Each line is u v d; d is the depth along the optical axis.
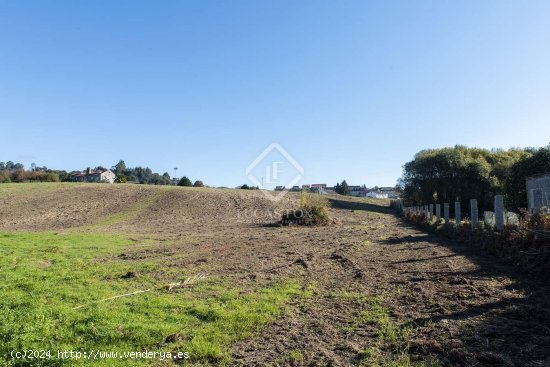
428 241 15.25
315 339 5.06
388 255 11.81
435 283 7.57
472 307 5.81
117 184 57.28
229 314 6.00
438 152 48.53
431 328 5.04
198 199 44.81
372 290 7.41
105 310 6.30
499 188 41.72
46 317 5.91
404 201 51.00
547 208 9.96
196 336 5.22
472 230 13.64
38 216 35.25
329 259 11.54
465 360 4.04
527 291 6.52
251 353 4.75
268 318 5.90
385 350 4.55
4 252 12.59
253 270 9.91
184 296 7.27
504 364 3.87
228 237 19.88
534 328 4.77
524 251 8.76
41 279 8.78
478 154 48.94
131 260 11.88
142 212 38.03
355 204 54.81
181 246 15.64
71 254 12.83
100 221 33.16
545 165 26.81
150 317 6.02
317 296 7.20
